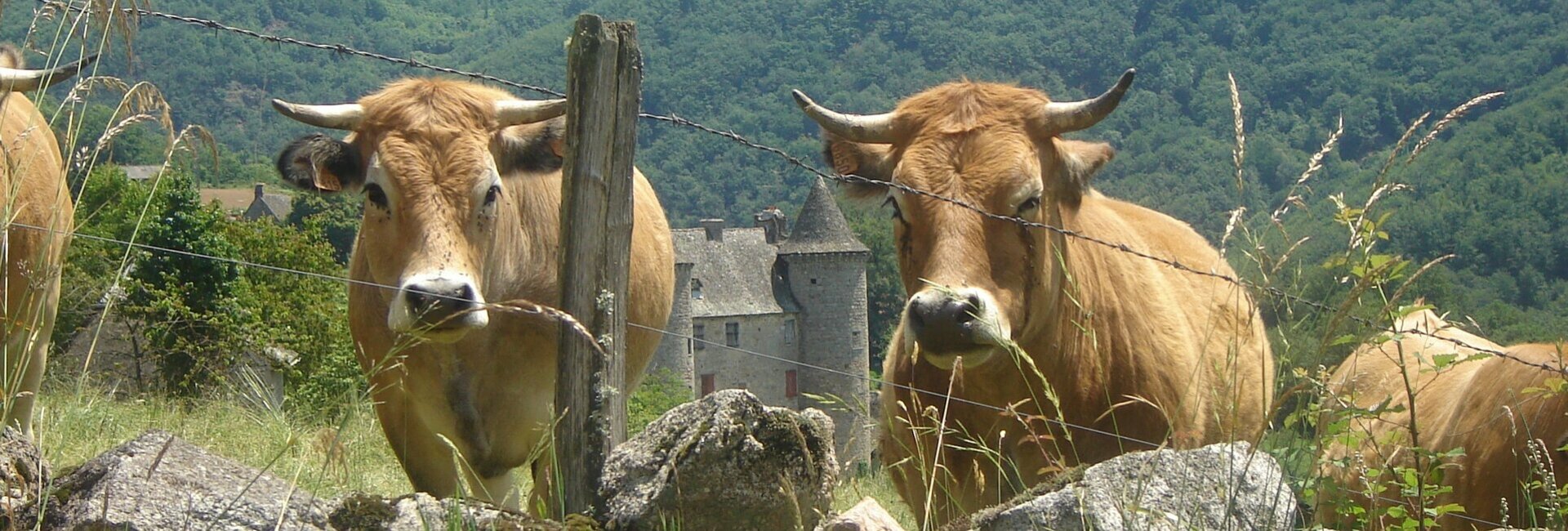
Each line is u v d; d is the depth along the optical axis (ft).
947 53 406.00
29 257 21.12
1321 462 14.97
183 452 12.66
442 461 23.43
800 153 291.17
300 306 95.66
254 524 11.86
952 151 19.67
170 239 83.56
